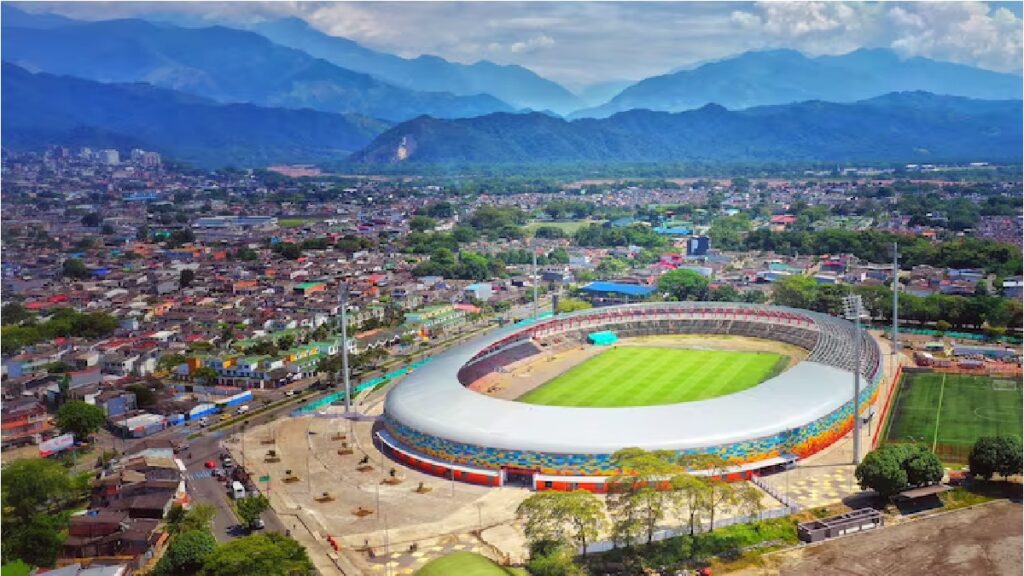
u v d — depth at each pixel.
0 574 158.00
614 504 163.12
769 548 164.75
